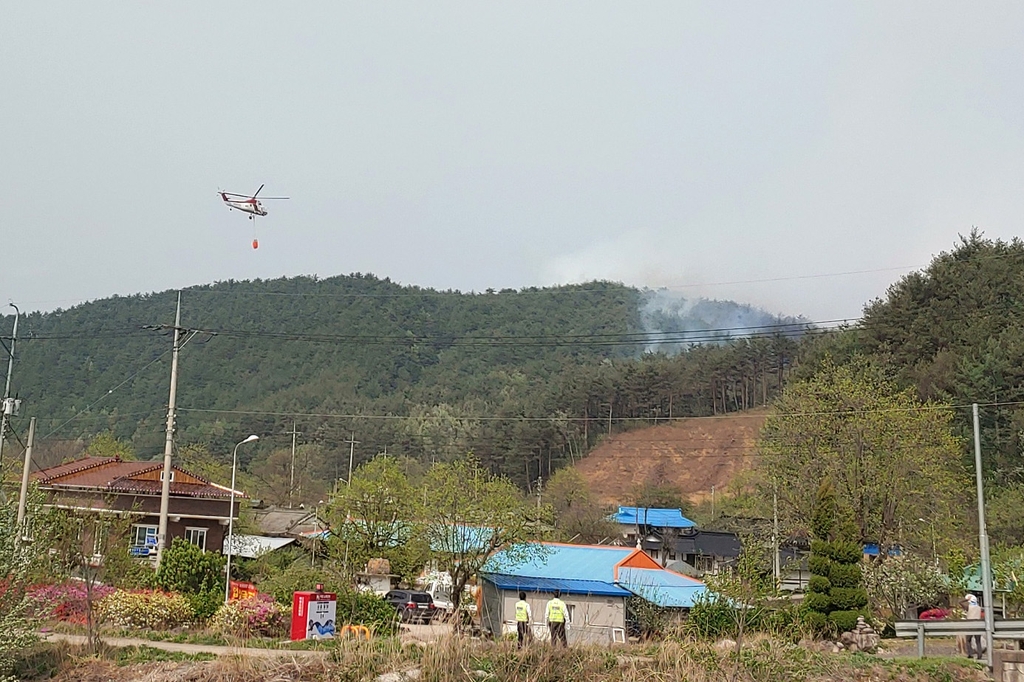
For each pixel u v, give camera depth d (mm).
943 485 37875
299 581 33031
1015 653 19797
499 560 34125
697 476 97625
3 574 16875
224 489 46250
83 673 17250
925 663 19547
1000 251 66625
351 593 28938
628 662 17562
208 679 16719
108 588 26812
